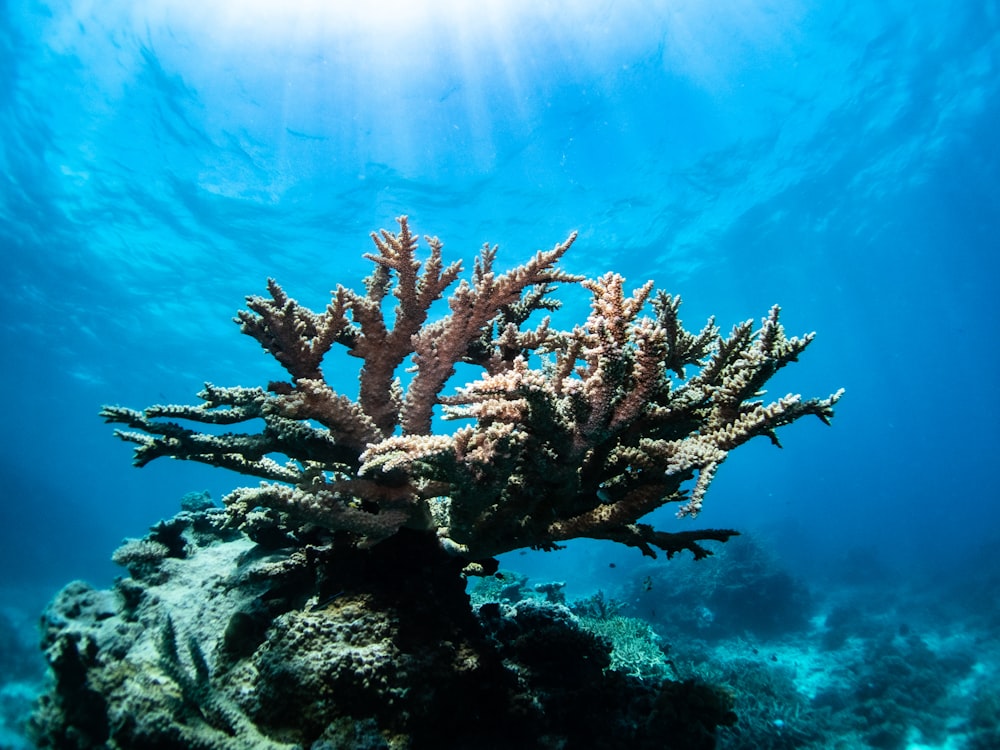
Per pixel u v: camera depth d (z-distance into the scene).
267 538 3.88
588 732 3.58
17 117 20.75
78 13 17.66
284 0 18.27
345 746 2.54
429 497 2.94
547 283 4.18
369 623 2.99
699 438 2.77
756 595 17.48
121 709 2.71
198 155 21.69
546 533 3.13
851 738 10.66
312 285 28.30
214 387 3.29
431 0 19.03
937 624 17.88
